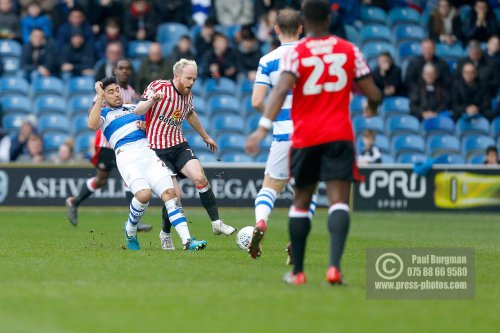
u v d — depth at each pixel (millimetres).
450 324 16125
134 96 36719
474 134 58125
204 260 25188
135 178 27672
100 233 36344
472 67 58094
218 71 58750
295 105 19719
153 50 48562
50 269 22844
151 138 29250
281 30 24750
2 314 16703
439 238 36062
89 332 15188
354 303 17969
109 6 59750
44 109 57344
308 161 19625
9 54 59719
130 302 17922
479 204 52438
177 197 29906
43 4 65250
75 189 50625
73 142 55375
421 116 57781
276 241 33125
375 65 62375
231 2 63625
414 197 52281
